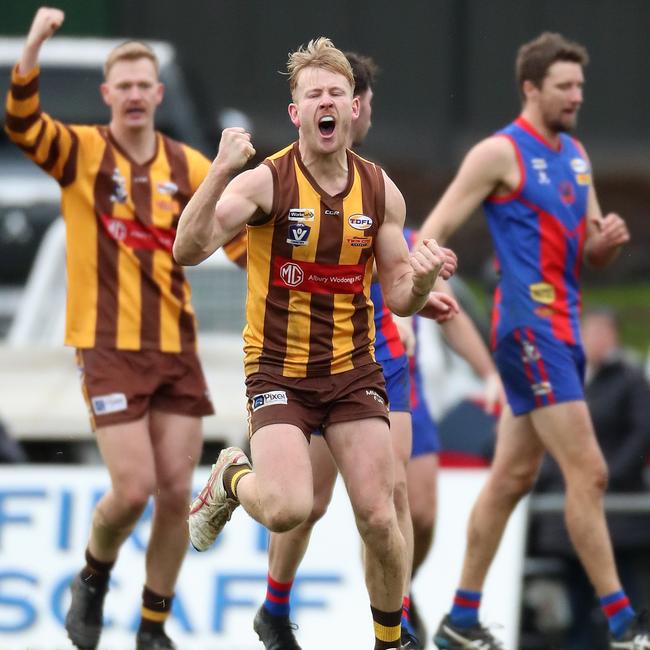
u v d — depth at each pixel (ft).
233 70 295.89
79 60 179.93
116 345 82.38
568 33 297.74
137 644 84.38
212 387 118.01
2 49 182.29
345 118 64.13
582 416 81.15
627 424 107.14
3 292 164.25
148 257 83.20
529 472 83.97
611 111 298.76
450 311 72.64
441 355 127.75
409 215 257.55
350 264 65.77
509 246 82.43
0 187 166.81
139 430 81.61
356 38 297.53
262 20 295.89
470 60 296.71
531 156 82.23
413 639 75.31
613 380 107.76
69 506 99.19
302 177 65.05
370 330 67.31
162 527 83.56
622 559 103.71
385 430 65.98
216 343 125.39
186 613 96.02
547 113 82.43
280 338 65.92
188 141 172.96
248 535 97.19
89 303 82.89
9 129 82.23
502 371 83.25
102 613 84.53
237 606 96.32
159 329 83.05
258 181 64.44
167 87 174.91
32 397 118.52
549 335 81.56
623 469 106.22
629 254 253.24
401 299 65.62
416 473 87.56
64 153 82.84
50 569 98.07
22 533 98.63
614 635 80.69
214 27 295.28
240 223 64.03
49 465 110.22
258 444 65.16
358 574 96.43
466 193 82.23
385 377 76.23
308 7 296.51
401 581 67.41
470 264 245.65
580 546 81.30
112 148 83.82
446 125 296.10
